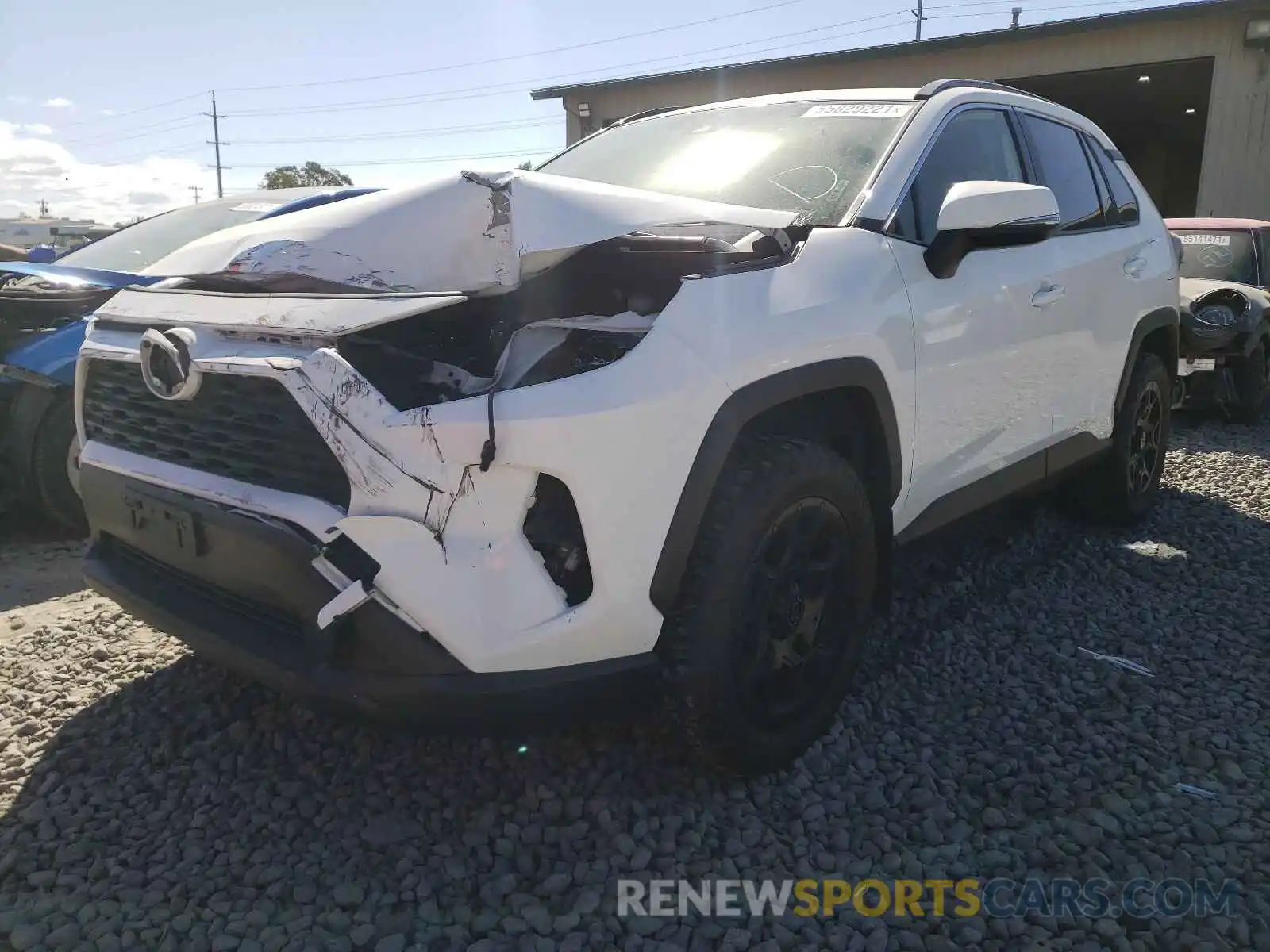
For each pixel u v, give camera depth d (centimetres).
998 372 339
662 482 223
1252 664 344
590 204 243
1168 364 502
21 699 308
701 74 1727
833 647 279
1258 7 1307
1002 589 412
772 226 260
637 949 207
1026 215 296
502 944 207
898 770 276
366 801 257
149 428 258
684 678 236
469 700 208
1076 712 311
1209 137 1385
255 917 212
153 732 290
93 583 279
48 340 466
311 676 215
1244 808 259
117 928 211
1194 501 548
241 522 225
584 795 259
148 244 569
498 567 208
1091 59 1448
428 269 246
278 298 238
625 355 221
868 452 290
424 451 205
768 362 241
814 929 214
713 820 250
